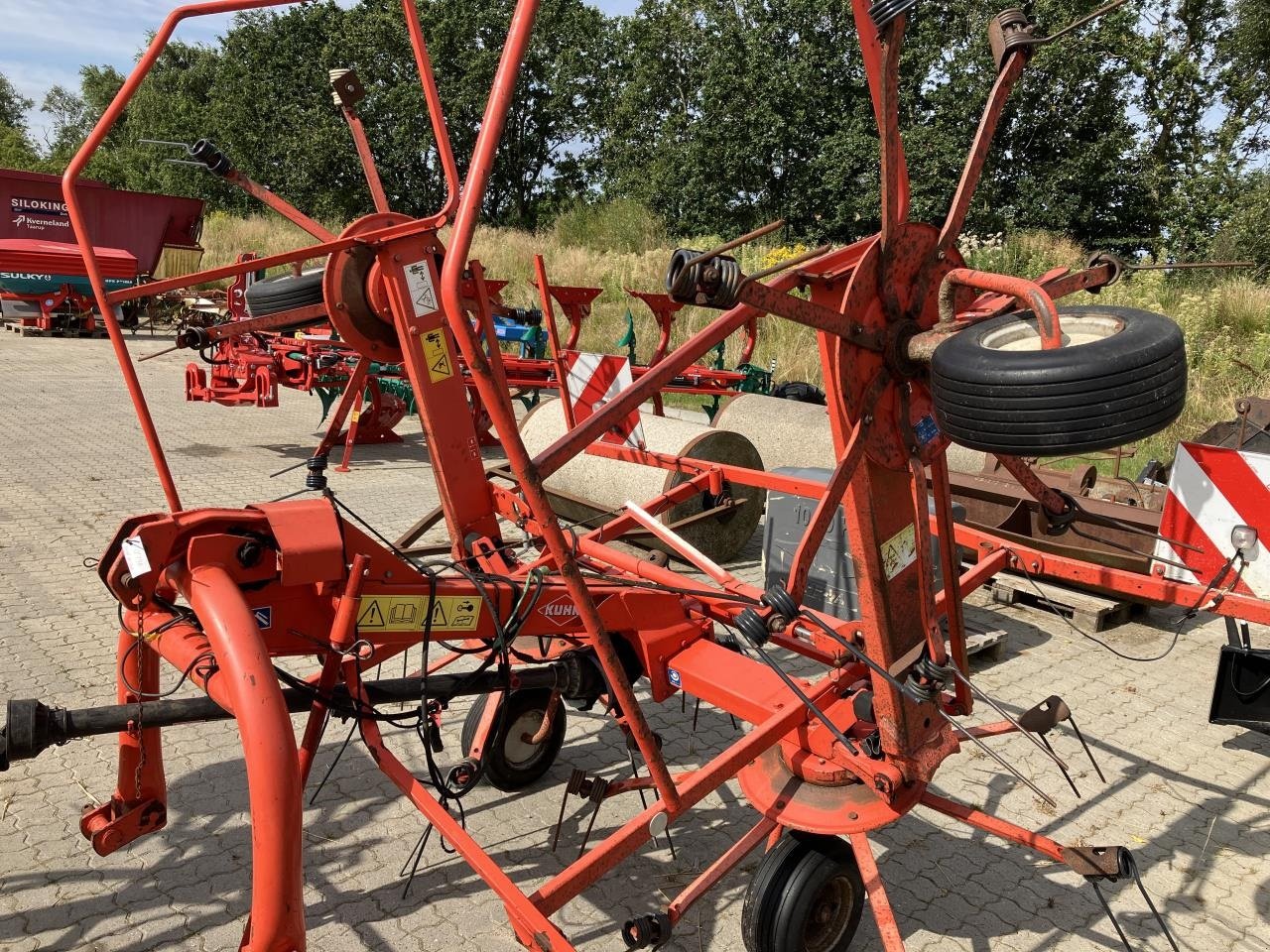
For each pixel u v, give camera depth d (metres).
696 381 9.43
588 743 4.52
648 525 4.11
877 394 2.69
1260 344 12.88
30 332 18.70
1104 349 2.11
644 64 40.16
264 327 4.21
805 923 2.87
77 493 8.02
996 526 6.95
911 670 2.98
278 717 2.15
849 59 30.36
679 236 30.53
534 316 8.75
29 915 3.10
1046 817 4.03
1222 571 3.26
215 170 3.99
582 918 3.25
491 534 4.15
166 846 3.51
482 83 41.94
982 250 19.19
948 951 3.18
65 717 2.41
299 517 2.72
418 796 2.68
